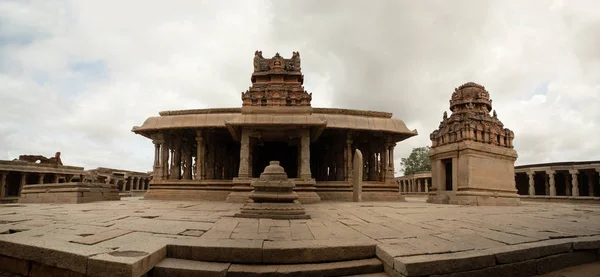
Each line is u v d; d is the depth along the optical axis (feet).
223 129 71.87
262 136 59.62
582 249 20.44
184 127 70.18
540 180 113.19
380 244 18.79
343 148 76.23
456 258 15.92
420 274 14.98
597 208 47.62
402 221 29.01
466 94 63.16
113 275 14.40
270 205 30.68
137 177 158.92
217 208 40.78
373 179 81.71
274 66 70.69
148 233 21.30
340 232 22.58
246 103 61.11
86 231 21.77
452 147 59.31
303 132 58.29
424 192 148.25
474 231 23.54
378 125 75.31
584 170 93.09
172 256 17.83
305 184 56.54
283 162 92.58
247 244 18.06
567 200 84.64
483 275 16.40
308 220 29.17
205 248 17.52
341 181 72.43
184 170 83.76
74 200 53.62
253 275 15.93
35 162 112.98
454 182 58.80
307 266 16.87
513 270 17.38
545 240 20.65
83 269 15.29
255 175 90.02
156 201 59.98
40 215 31.35
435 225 26.48
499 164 59.93
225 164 86.74
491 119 61.77
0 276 18.28
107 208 40.55
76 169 121.90
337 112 76.43
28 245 17.61
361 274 16.89
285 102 61.26
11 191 103.60
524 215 34.83
